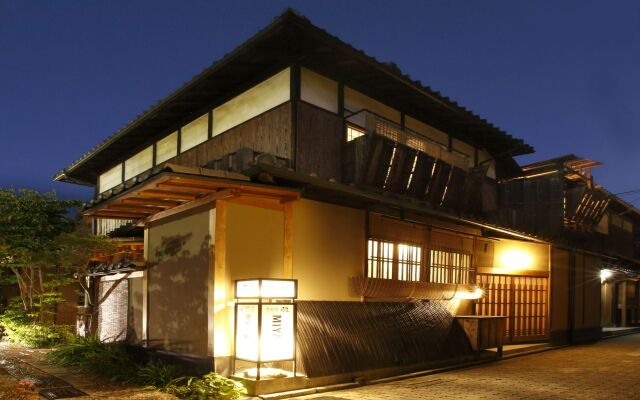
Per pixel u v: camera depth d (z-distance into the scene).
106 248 14.09
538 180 21.11
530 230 20.81
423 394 9.68
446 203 15.39
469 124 17.48
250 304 9.31
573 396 9.71
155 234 11.95
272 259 10.52
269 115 12.94
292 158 12.02
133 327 12.75
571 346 19.03
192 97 14.88
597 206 23.05
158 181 8.82
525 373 12.42
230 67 13.09
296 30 11.55
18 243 14.91
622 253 29.03
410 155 14.02
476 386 10.58
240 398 8.68
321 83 13.14
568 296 19.84
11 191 15.58
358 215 12.33
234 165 10.45
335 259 11.61
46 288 18.38
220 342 9.57
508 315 17.44
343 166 13.23
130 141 18.83
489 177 19.83
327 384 10.03
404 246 13.49
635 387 10.69
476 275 16.12
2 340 16.34
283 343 9.36
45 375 10.27
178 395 8.64
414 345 12.47
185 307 10.51
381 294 12.16
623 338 23.03
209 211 10.03
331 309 11.20
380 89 14.82
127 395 8.62
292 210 10.84
